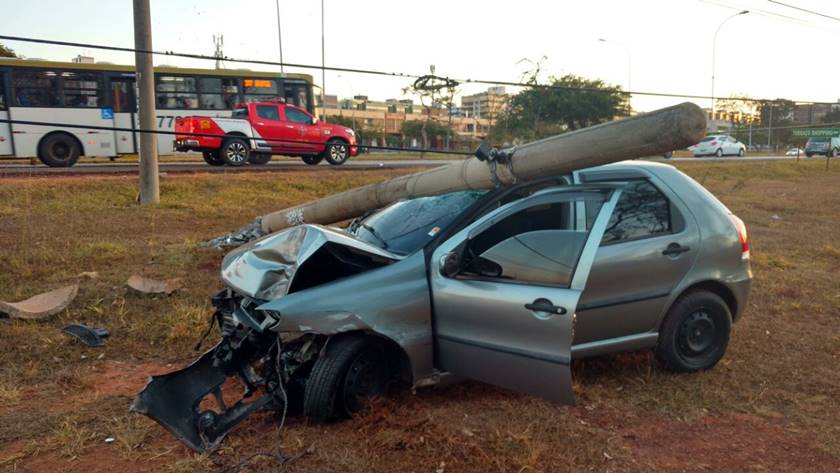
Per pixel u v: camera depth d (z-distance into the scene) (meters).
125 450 3.70
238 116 19.67
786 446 3.85
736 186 22.27
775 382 4.80
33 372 4.79
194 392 3.96
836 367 5.13
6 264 8.05
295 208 7.66
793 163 34.81
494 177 4.64
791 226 14.16
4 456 3.61
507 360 3.80
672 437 3.93
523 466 3.47
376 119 93.19
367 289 3.92
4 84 18.48
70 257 8.50
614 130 4.06
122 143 20.22
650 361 5.08
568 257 3.75
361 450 3.66
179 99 21.16
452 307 3.99
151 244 9.58
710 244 4.81
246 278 4.20
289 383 4.05
